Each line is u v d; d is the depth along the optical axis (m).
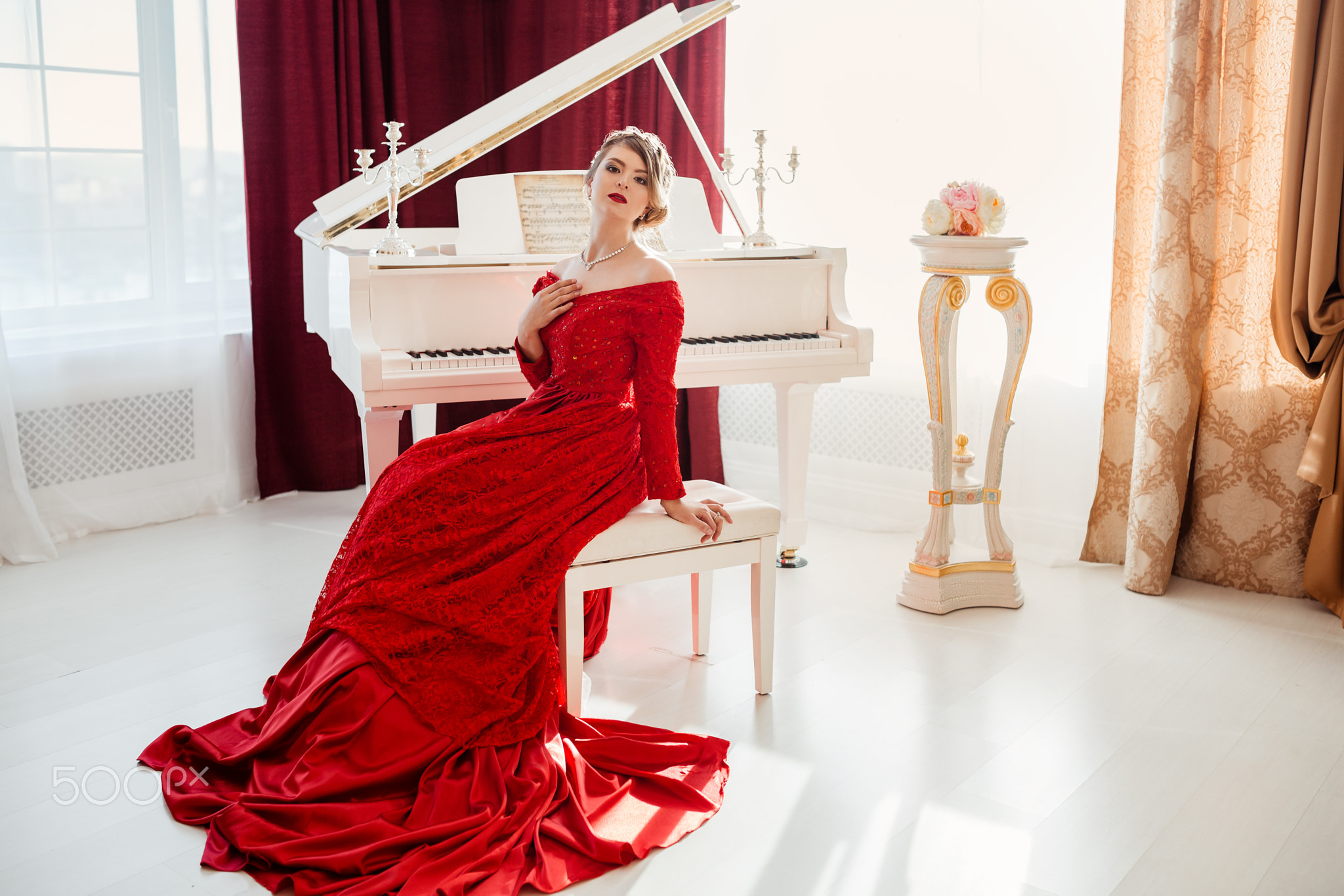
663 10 3.57
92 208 4.10
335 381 4.82
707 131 4.69
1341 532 3.42
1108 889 2.04
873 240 4.45
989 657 3.14
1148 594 3.66
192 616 3.39
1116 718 2.76
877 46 4.31
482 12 5.09
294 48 4.43
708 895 2.02
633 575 2.62
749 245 3.83
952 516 3.96
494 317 3.30
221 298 4.46
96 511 4.23
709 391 4.86
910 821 2.28
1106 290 3.93
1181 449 3.60
